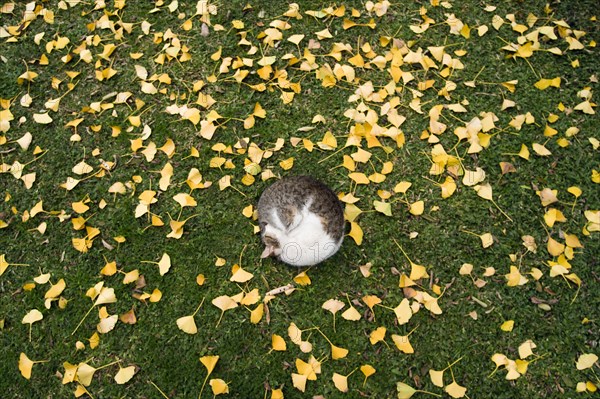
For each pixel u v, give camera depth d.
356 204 3.28
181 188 3.34
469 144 3.39
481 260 3.16
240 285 3.13
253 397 2.93
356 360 2.99
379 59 3.59
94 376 2.98
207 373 2.98
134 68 3.67
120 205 3.31
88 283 3.15
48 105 3.55
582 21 3.72
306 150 3.40
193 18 3.81
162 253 3.20
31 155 3.44
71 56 3.71
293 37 3.67
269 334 3.04
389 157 3.38
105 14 3.83
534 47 3.62
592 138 3.39
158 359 3.01
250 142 3.44
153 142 3.45
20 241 3.25
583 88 3.55
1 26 3.83
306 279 3.09
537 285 3.10
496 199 3.28
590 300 3.07
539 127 3.45
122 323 3.07
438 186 3.31
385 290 3.11
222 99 3.56
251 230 3.24
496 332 3.02
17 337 3.06
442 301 3.08
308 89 3.57
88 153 3.44
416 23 3.76
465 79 3.58
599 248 3.16
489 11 3.77
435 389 2.93
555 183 3.31
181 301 3.11
